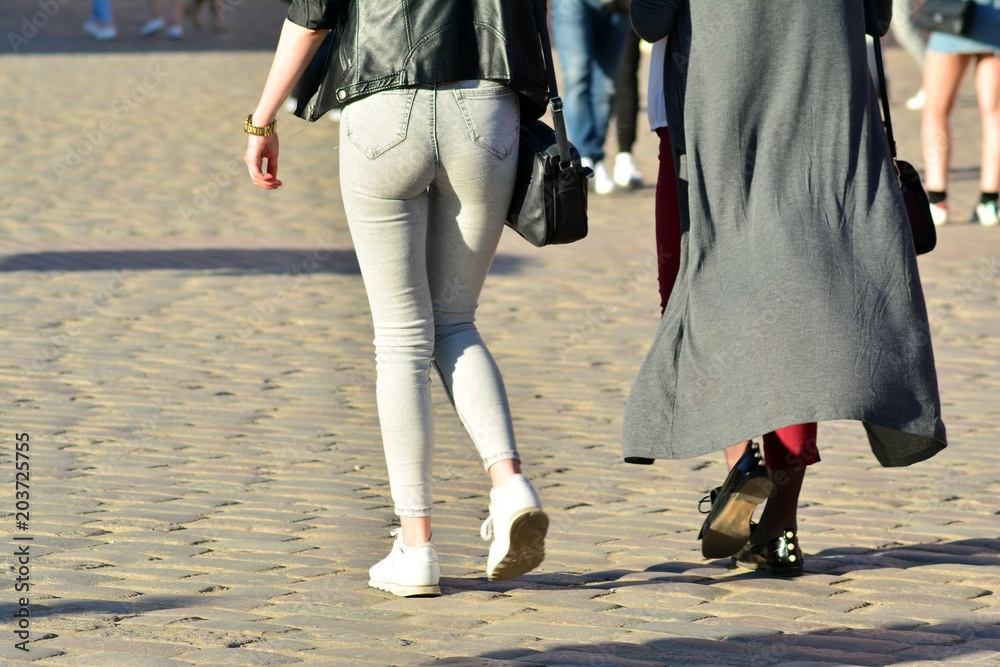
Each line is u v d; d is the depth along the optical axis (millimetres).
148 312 25984
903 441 12719
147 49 81375
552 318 26391
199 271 29656
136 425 19031
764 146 12391
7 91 59406
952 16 34594
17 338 23734
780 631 11797
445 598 12664
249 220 35594
